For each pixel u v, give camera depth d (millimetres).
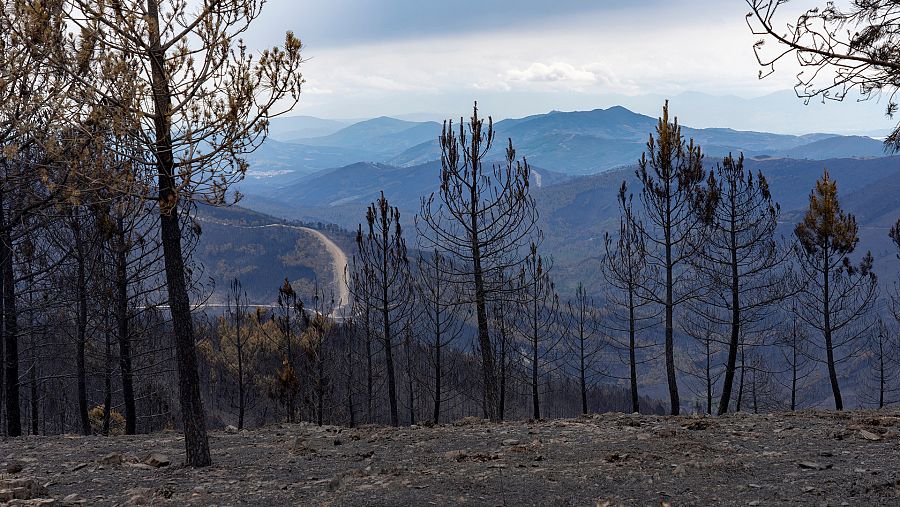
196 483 11086
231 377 49281
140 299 24141
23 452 15305
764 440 12711
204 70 10766
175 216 12078
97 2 10172
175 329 12492
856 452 10766
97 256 21719
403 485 9891
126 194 11414
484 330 23141
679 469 10039
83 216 21172
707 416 17828
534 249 26344
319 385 30641
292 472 12016
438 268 23547
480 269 22500
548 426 16625
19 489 9805
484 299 22875
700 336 36250
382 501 9000
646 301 28203
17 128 12492
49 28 10852
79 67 11117
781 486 8875
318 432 18547
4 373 20062
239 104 10555
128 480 11516
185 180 11070
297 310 31141
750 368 36219
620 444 12758
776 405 45000
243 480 11305
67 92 11367
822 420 15328
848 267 29797
